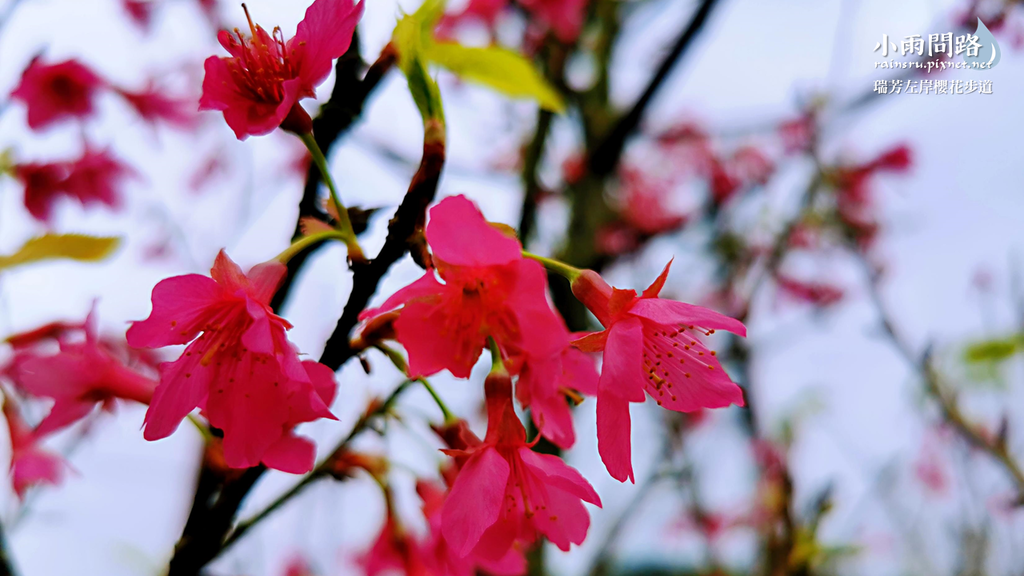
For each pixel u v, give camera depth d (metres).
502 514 0.53
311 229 0.52
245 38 0.52
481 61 0.54
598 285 0.53
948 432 0.96
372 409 0.54
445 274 0.51
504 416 0.52
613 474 0.51
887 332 0.95
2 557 0.55
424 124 0.51
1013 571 0.89
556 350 0.51
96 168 0.70
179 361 0.51
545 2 1.00
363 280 0.51
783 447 1.01
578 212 1.00
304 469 0.50
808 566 0.85
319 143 0.53
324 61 0.51
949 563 0.95
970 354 0.88
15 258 0.55
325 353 0.51
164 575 0.52
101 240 0.56
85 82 0.71
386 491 0.56
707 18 0.81
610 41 1.15
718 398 0.54
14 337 0.57
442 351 0.51
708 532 1.09
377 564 0.57
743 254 1.28
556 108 0.54
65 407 0.54
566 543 0.53
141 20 0.80
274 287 0.51
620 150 0.97
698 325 0.52
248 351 0.51
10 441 0.57
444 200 0.51
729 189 1.32
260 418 0.50
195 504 0.52
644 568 1.20
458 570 0.54
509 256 0.51
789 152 1.29
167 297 0.51
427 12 0.53
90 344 0.54
